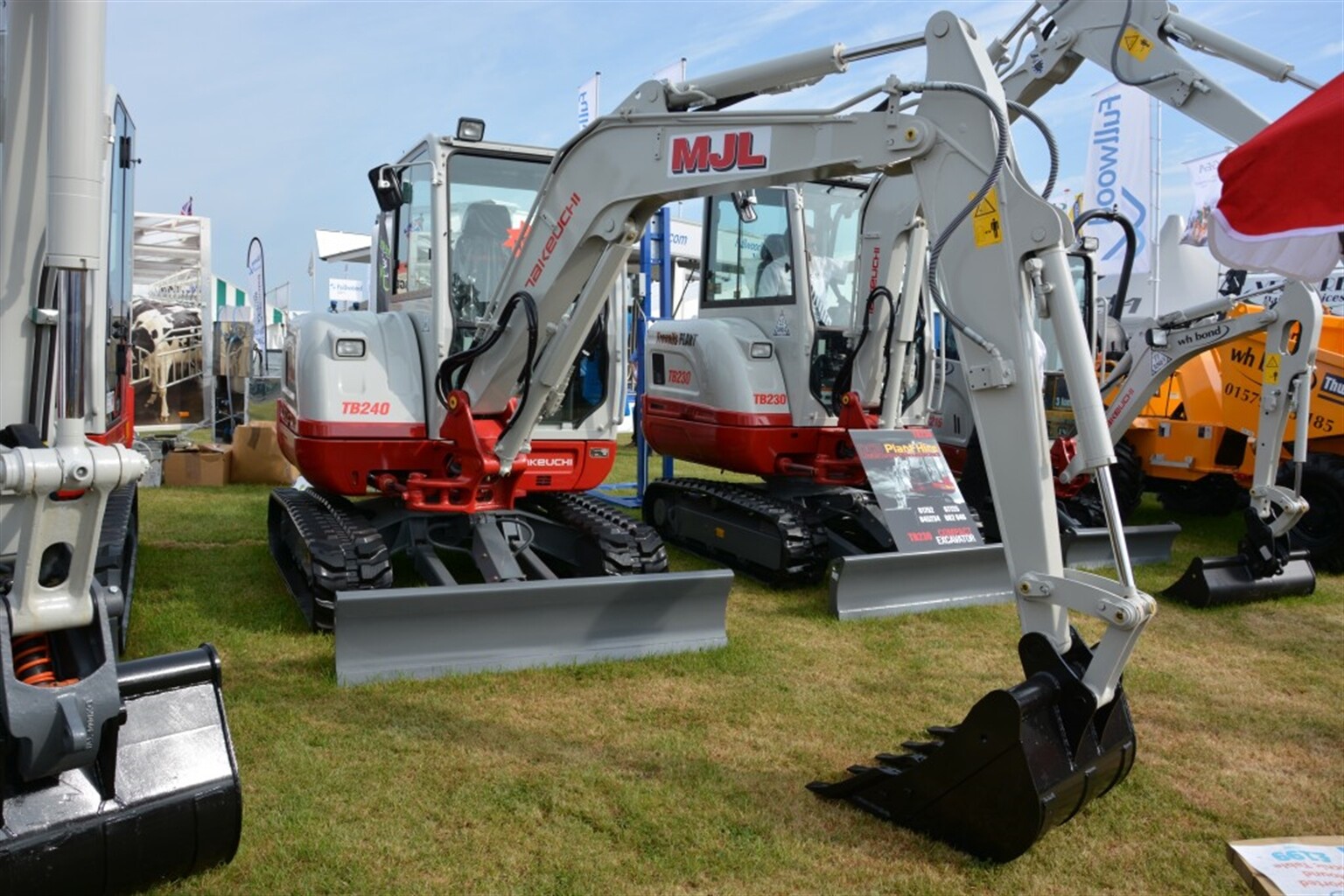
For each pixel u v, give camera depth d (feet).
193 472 31.71
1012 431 9.94
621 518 18.44
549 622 14.60
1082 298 25.75
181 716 8.14
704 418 22.33
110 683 7.22
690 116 12.80
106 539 14.02
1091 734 9.83
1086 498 25.29
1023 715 9.25
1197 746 12.92
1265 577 20.17
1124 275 17.66
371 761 11.28
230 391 42.19
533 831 9.91
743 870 9.37
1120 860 9.88
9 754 7.07
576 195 14.47
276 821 9.83
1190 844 10.29
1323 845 9.39
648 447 30.32
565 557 18.47
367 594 13.34
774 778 11.34
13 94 9.02
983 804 9.55
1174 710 14.19
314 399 16.76
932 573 18.85
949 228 9.95
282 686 13.35
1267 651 17.19
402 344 17.62
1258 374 25.62
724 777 11.28
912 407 21.91
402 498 16.83
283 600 17.65
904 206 20.04
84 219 6.89
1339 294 39.93
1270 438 20.01
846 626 17.52
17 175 9.18
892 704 13.78
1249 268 12.93
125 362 17.37
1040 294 9.64
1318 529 23.85
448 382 16.40
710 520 22.48
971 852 9.75
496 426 16.67
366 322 17.67
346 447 16.76
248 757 11.22
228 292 65.92
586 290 14.75
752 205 20.72
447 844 9.61
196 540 22.86
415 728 12.21
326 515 17.17
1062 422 24.97
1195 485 30.37
